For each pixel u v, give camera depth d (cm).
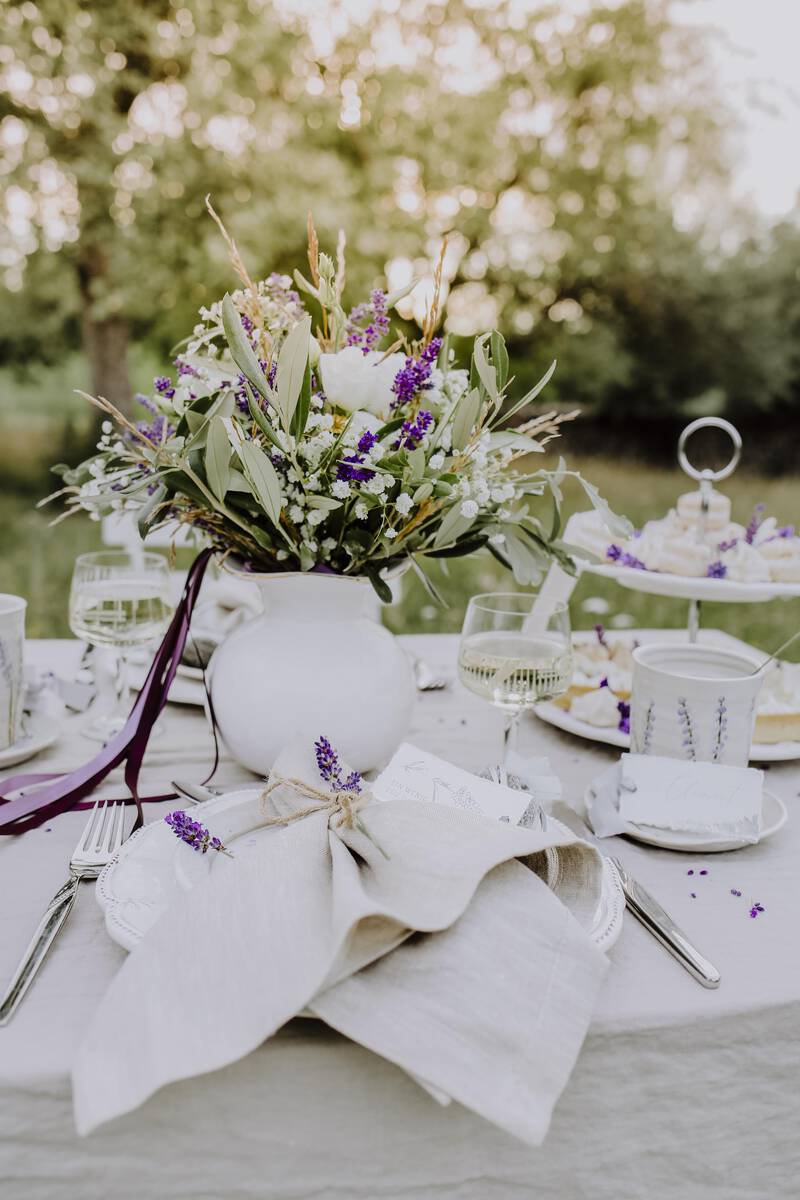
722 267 1046
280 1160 68
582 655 144
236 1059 59
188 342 103
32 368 1135
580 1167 73
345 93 873
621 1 904
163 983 64
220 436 87
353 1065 67
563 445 1080
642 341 1061
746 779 98
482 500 95
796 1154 78
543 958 67
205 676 115
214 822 86
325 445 91
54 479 984
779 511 875
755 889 91
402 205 912
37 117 843
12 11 811
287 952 64
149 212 853
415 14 864
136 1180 67
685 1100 74
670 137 977
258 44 842
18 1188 66
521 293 1016
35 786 107
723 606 550
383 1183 69
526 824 87
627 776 101
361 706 103
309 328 86
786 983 76
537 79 916
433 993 64
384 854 74
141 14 824
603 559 129
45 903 85
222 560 106
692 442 1070
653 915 83
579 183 969
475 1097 59
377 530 98
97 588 118
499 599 115
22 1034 67
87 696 134
